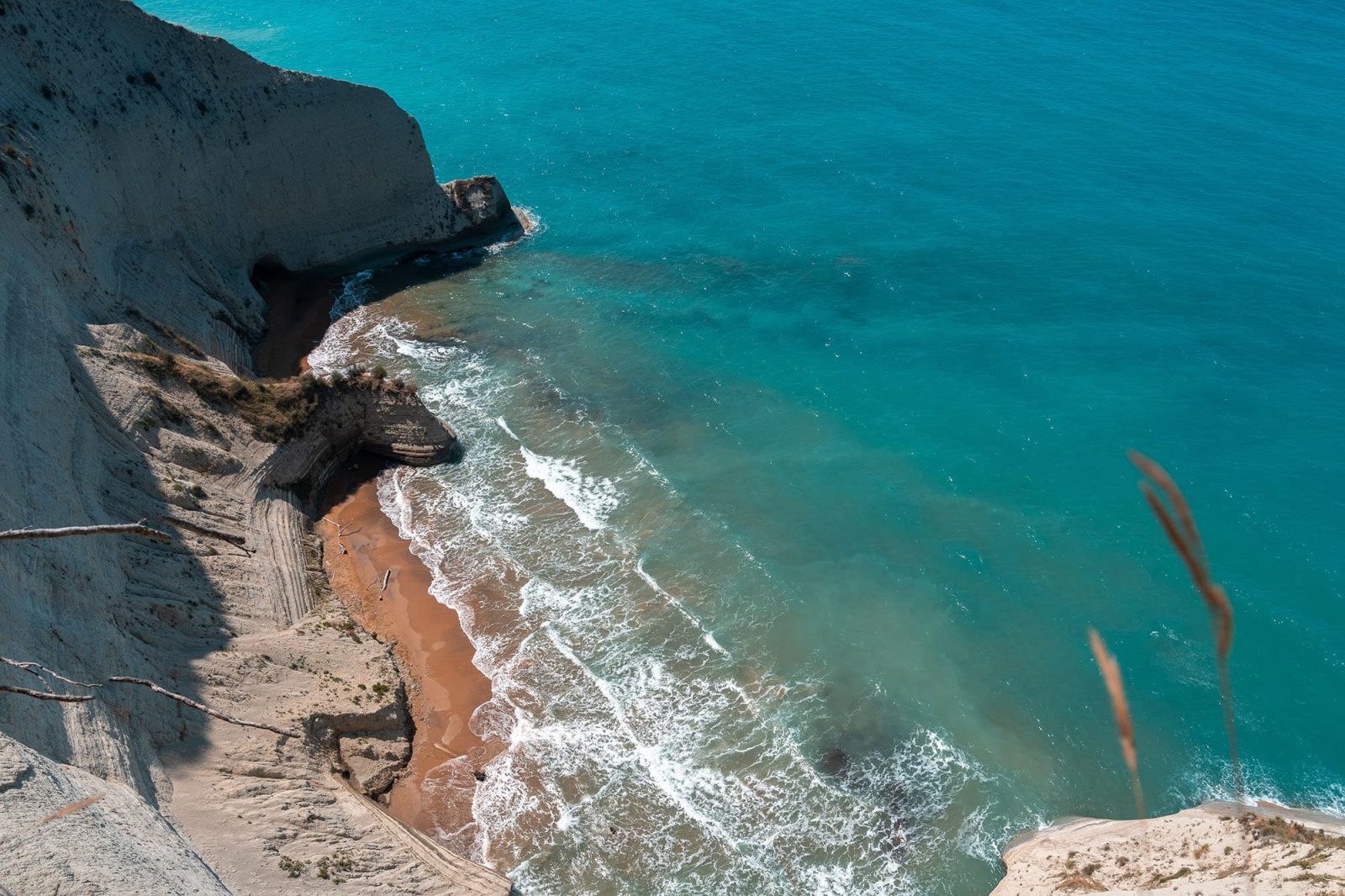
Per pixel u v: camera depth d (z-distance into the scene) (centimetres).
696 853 3316
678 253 7062
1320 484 4650
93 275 5000
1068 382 5431
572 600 4316
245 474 4647
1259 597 4112
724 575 4366
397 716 3791
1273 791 3400
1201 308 5962
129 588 3641
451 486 5031
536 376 5819
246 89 6456
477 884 3150
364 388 5159
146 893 2231
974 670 3891
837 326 6069
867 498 4750
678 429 5312
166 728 3291
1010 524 4550
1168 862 3002
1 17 5184
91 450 4019
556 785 3566
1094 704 3741
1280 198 7069
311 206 6844
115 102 5675
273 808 3189
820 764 3566
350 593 4434
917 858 3259
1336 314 5841
